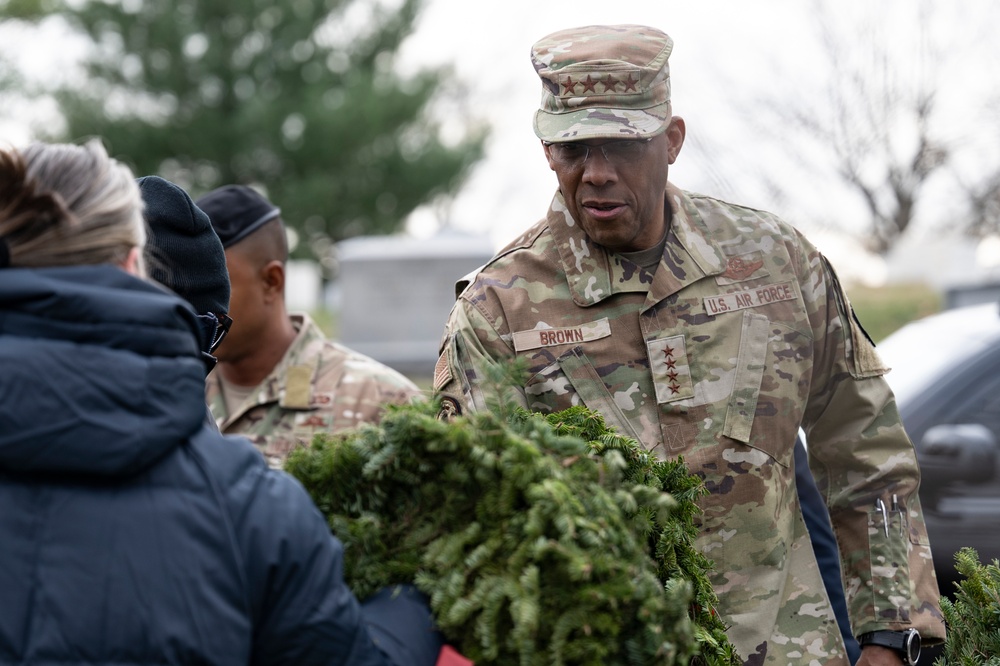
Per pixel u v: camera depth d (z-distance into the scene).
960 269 20.83
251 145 22.06
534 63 2.86
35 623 1.53
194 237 2.49
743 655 2.83
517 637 1.81
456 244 17.20
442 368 2.89
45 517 1.56
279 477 1.73
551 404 2.90
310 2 22.56
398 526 2.01
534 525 1.86
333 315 24.16
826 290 3.05
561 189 2.92
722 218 3.05
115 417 1.55
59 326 1.57
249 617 1.63
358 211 22.70
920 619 2.86
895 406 3.02
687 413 2.88
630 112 2.77
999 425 4.43
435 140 22.97
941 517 4.27
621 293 2.92
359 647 1.69
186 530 1.60
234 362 3.75
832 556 3.58
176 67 22.09
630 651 1.88
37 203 1.63
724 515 2.86
